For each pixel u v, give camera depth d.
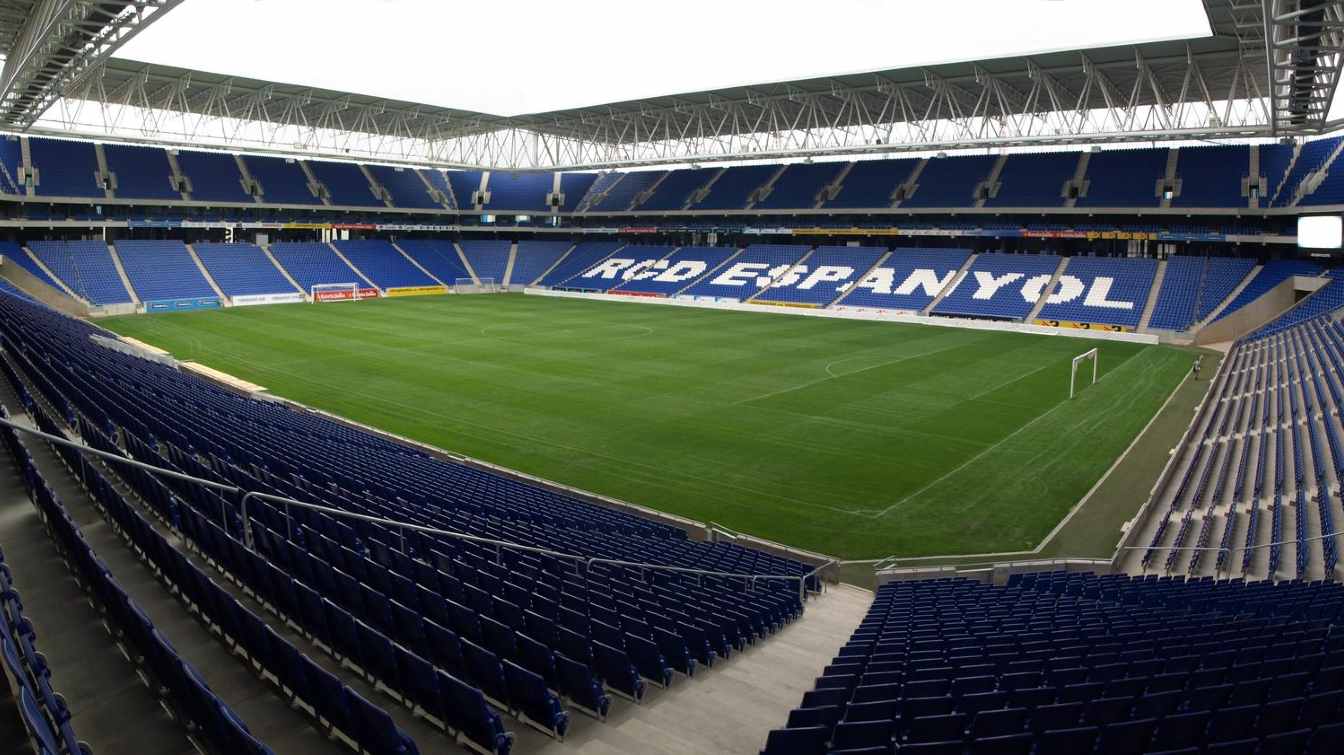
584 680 9.56
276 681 8.83
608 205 91.88
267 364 43.59
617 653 10.28
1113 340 54.69
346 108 71.25
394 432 31.22
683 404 35.81
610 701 10.17
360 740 7.60
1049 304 61.09
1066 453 29.14
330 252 81.00
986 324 60.19
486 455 28.58
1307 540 18.02
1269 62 30.36
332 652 9.96
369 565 12.02
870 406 35.69
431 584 12.65
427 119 76.81
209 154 78.25
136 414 21.67
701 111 72.19
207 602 9.84
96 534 12.90
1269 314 54.09
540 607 12.12
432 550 14.45
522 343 51.56
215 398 29.34
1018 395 38.09
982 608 14.91
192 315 61.84
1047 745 7.59
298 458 21.05
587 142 89.38
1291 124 47.25
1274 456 25.78
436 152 89.44
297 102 67.88
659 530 21.31
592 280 83.62
